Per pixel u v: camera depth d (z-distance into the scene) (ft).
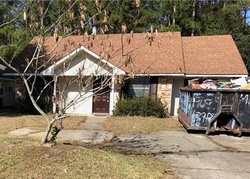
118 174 17.53
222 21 100.58
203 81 41.96
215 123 35.24
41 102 52.80
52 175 16.78
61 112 21.04
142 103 49.44
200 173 19.76
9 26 39.58
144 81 53.62
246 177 19.29
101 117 49.19
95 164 18.60
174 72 51.42
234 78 53.21
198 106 35.68
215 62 56.24
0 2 31.42
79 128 37.63
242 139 32.99
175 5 100.94
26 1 20.03
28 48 60.95
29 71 45.57
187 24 102.73
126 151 25.08
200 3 112.57
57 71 45.75
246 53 84.94
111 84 21.38
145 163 20.80
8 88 81.92
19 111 54.65
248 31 97.86
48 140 22.15
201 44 62.69
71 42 25.76
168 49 57.88
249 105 34.81
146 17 78.38
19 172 17.03
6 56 55.01
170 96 52.85
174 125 40.91
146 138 32.04
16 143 21.89
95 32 24.41
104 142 29.25
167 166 20.93
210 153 25.75
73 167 17.87
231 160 23.50
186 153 25.41
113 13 65.16
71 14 19.31
